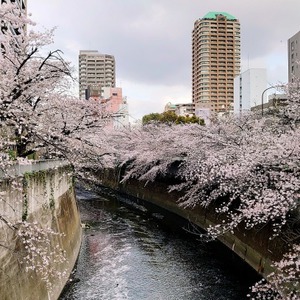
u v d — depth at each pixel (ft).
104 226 81.25
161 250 62.49
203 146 62.03
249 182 41.01
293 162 31.55
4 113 29.27
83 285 46.78
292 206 32.37
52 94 41.42
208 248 63.46
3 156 31.09
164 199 100.37
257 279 46.70
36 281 34.30
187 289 45.32
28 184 36.04
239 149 43.27
